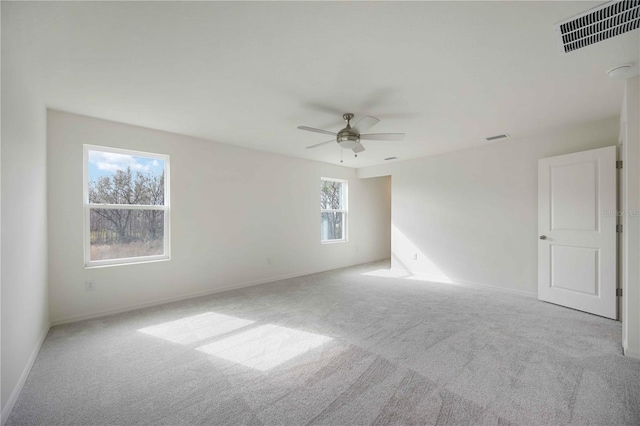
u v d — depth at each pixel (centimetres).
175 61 214
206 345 259
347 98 280
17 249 190
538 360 229
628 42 190
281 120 342
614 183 316
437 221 521
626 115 235
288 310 354
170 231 392
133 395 188
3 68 165
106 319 324
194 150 416
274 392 191
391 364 225
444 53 205
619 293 314
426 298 403
